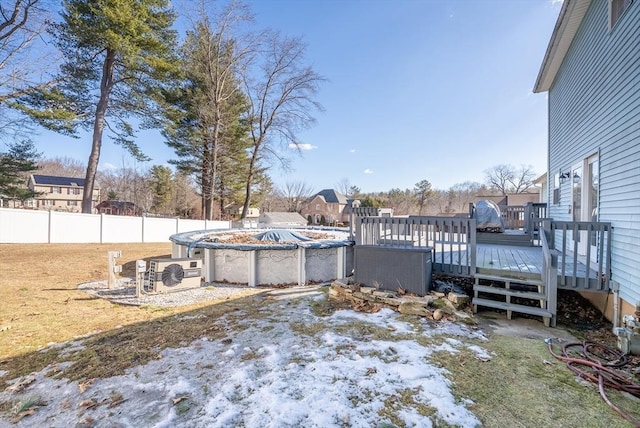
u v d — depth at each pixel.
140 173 35.34
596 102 5.38
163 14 14.59
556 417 2.24
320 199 47.16
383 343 3.48
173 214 29.80
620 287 4.15
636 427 2.13
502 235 8.32
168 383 2.66
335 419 2.17
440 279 6.04
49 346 3.47
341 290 5.35
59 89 12.97
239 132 21.48
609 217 4.70
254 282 6.49
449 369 2.91
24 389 2.60
